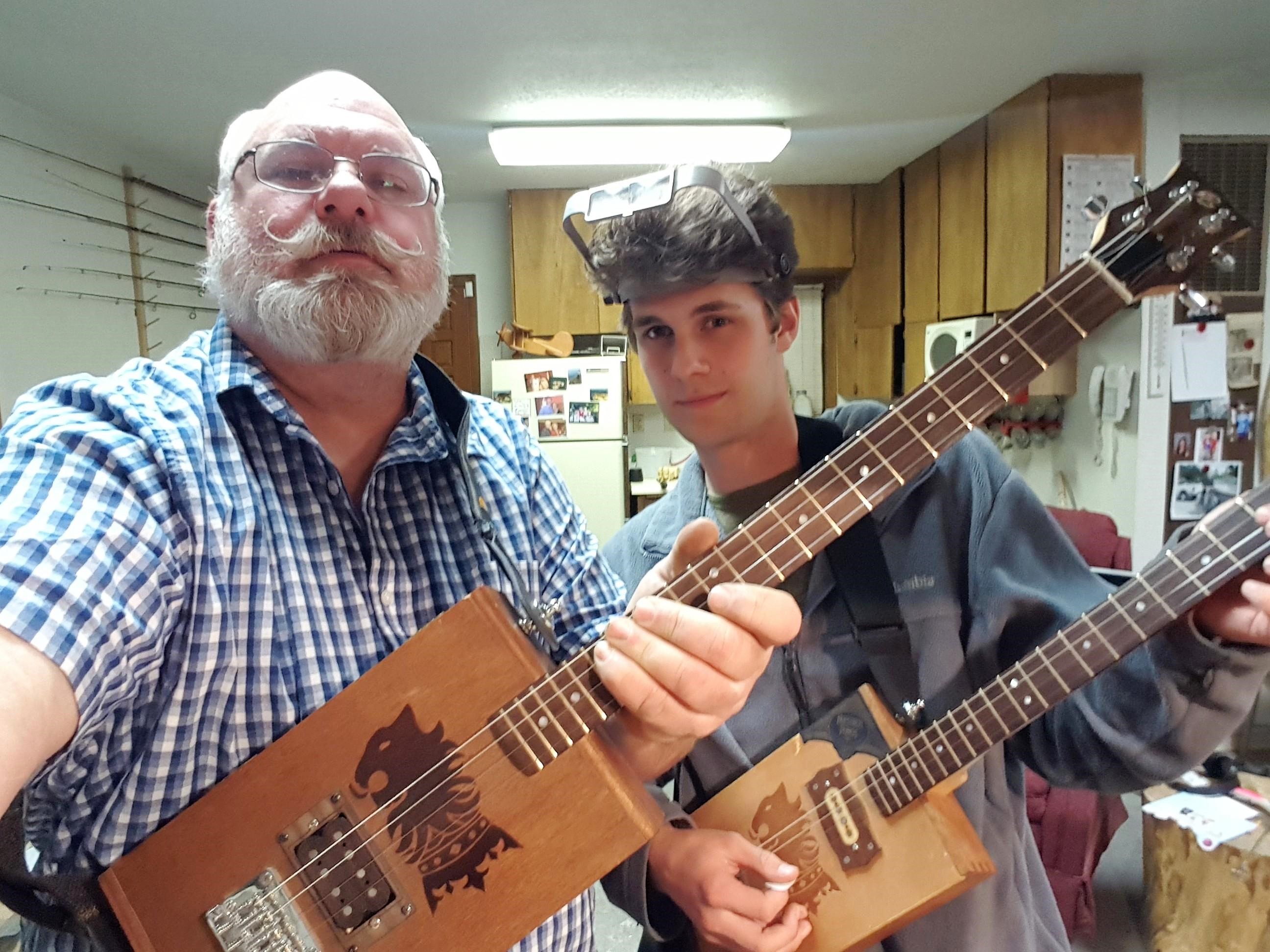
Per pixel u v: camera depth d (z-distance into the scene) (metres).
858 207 3.59
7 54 2.06
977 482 0.94
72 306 2.60
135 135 2.71
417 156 0.79
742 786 0.92
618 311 3.55
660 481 3.88
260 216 0.71
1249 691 0.74
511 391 3.49
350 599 0.73
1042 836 1.85
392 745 0.65
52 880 0.59
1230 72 2.41
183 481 0.63
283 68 2.18
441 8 1.87
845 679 0.92
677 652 0.58
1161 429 2.55
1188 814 1.77
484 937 0.62
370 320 0.70
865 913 0.82
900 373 3.46
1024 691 0.79
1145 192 0.61
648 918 0.90
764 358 0.91
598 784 0.63
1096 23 2.07
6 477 0.56
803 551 0.65
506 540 0.86
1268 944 1.58
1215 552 0.71
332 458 0.79
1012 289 2.61
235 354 0.74
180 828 0.63
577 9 1.88
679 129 2.71
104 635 0.52
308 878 0.63
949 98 2.54
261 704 0.66
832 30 2.04
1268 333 2.54
